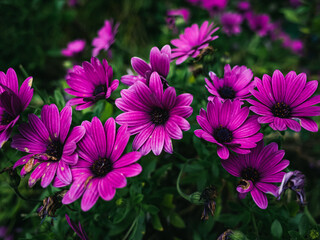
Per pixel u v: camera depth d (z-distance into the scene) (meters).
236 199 0.43
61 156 0.27
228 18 0.61
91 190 0.26
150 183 0.37
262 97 0.29
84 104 0.30
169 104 0.28
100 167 0.27
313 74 0.63
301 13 0.63
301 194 0.30
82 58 0.62
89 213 0.35
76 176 0.26
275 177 0.28
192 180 0.39
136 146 0.28
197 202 0.31
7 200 0.49
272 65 0.64
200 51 0.35
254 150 0.29
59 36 0.77
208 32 0.37
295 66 0.65
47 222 0.37
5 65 0.64
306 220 0.32
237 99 0.30
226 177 0.37
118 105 0.29
